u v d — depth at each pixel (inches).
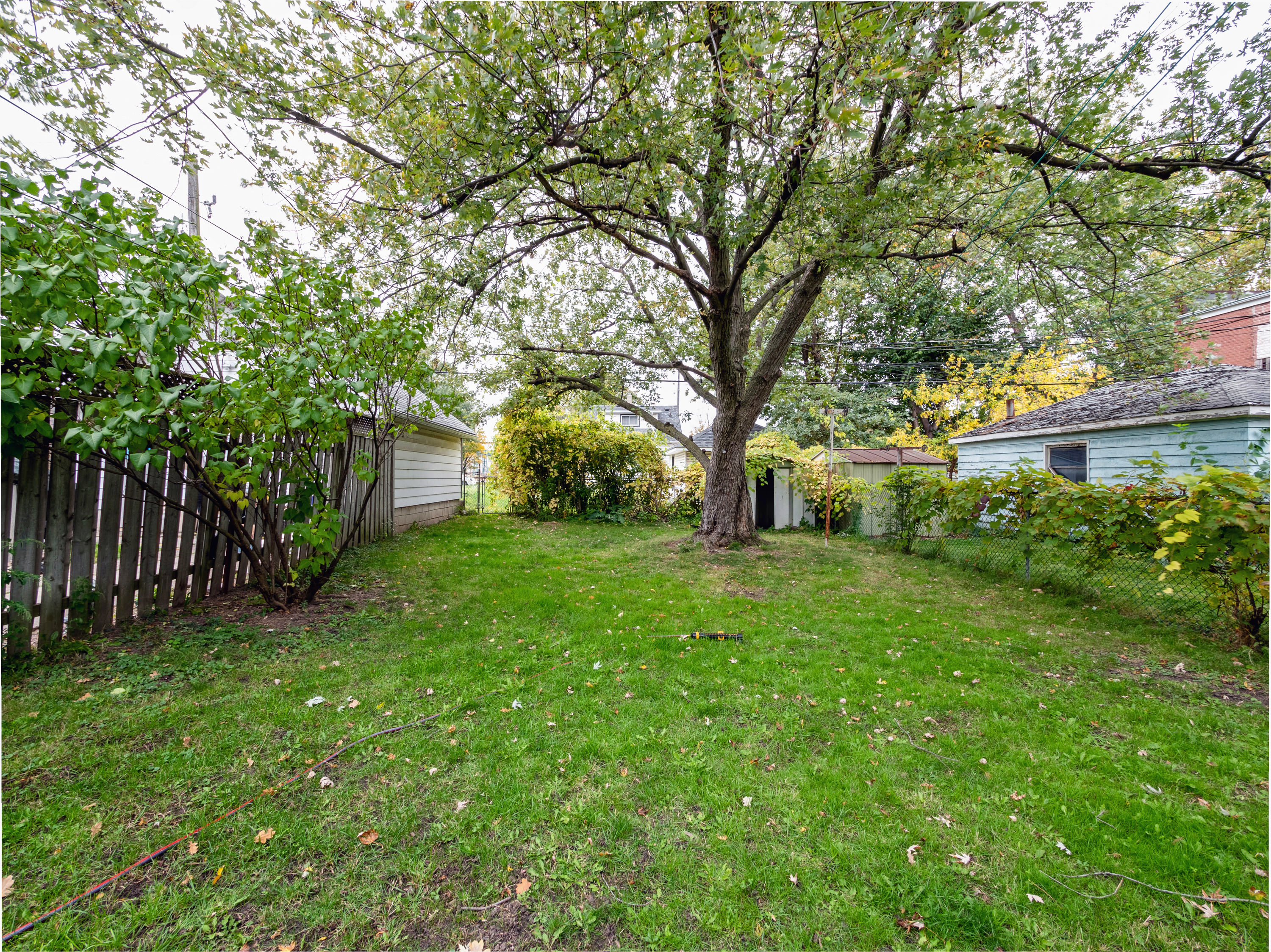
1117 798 80.9
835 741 97.0
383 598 185.3
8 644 110.3
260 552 180.2
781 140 139.6
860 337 513.3
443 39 114.0
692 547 288.7
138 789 77.4
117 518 133.8
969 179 167.2
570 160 158.7
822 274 214.1
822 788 83.0
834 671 129.0
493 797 79.4
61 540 120.5
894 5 101.5
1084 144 161.3
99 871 62.6
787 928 58.7
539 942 56.6
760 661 134.8
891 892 63.2
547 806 77.5
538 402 364.5
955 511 248.4
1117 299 211.9
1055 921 59.6
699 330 340.5
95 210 101.0
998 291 245.6
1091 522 181.5
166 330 103.7
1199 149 160.6
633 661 133.8
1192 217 176.6
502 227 176.4
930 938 57.7
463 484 511.8
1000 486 223.0
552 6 122.5
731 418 287.9
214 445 122.4
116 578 133.8
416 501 381.7
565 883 64.2
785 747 94.9
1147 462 165.0
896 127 164.2
